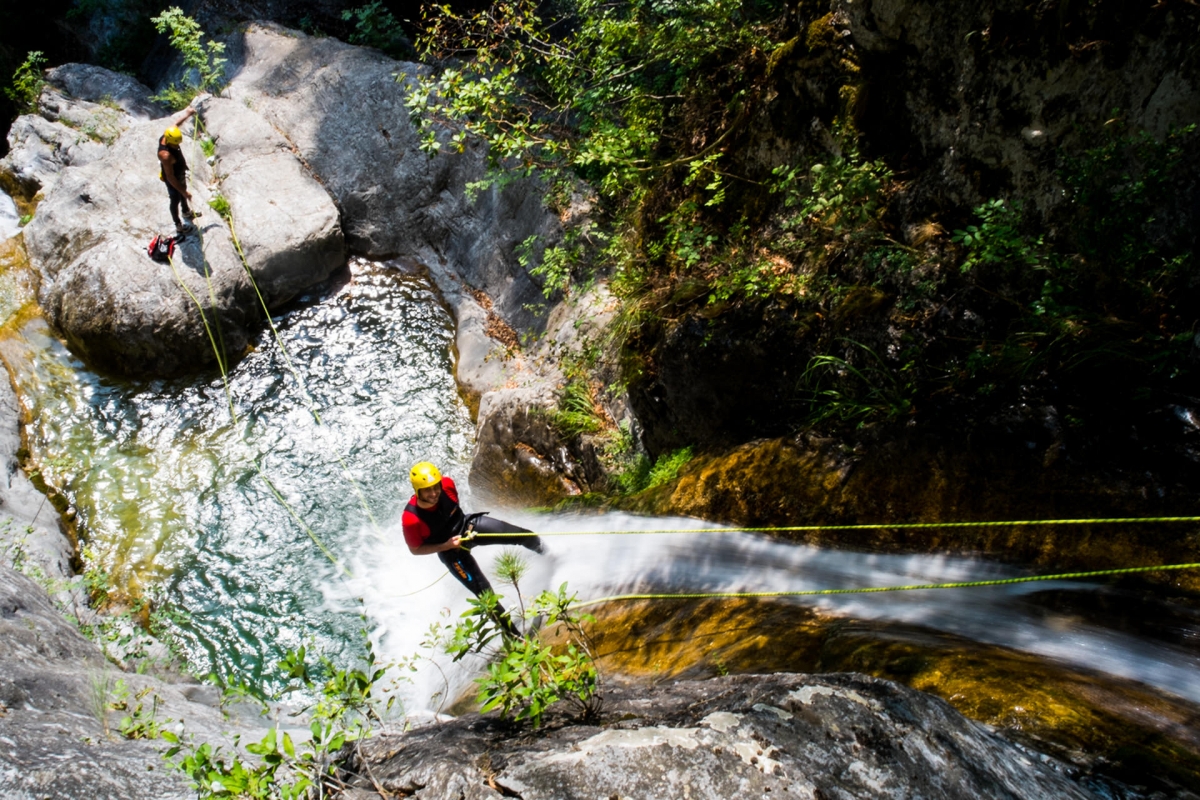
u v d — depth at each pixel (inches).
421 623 266.2
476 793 91.6
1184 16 156.3
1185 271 165.2
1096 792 97.3
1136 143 163.3
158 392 362.0
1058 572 149.2
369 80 434.3
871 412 196.4
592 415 293.7
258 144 430.0
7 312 376.2
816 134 232.8
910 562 168.4
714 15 265.4
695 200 267.9
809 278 220.7
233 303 374.6
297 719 222.4
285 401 359.3
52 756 129.8
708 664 155.6
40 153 450.3
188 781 127.2
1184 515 146.2
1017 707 112.1
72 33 566.6
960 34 190.4
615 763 90.8
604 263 311.6
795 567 181.0
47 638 204.5
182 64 504.4
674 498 221.1
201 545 299.4
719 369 232.8
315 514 312.5
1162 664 124.3
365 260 421.7
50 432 342.6
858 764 90.4
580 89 295.4
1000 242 171.9
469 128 274.2
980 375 182.5
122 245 373.7
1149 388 159.8
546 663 110.8
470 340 374.0
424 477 188.9
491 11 330.6
